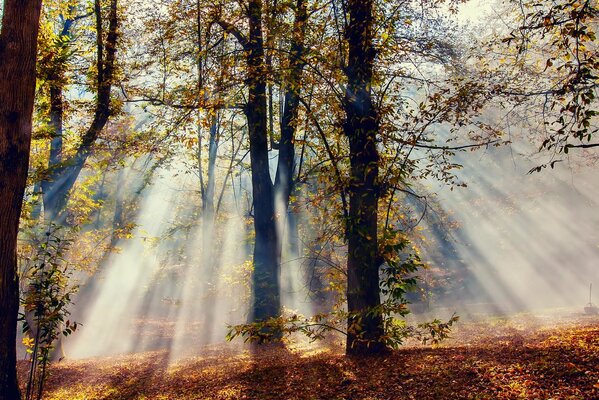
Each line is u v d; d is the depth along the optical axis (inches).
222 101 480.7
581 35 308.3
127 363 587.5
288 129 638.5
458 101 385.4
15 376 310.0
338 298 509.7
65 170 604.4
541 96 434.9
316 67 431.8
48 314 324.8
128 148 644.7
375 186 409.7
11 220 306.5
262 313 619.5
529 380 287.7
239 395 356.2
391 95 430.0
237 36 562.3
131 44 668.1
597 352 316.8
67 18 677.9
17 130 308.5
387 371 352.8
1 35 310.8
